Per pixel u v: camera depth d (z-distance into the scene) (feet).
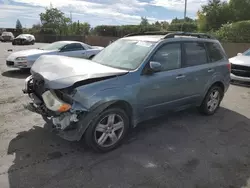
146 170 9.90
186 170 10.05
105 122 11.01
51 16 156.66
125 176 9.45
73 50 31.17
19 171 9.43
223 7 65.87
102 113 10.57
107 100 10.32
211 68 15.71
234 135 13.74
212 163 10.66
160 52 12.88
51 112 10.32
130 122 12.15
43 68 11.50
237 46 50.01
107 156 10.85
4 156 10.41
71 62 11.96
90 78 10.16
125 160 10.57
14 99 18.39
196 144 12.40
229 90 24.70
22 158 10.32
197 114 16.94
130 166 10.13
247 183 9.37
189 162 10.66
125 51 13.48
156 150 11.57
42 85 10.91
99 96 10.13
